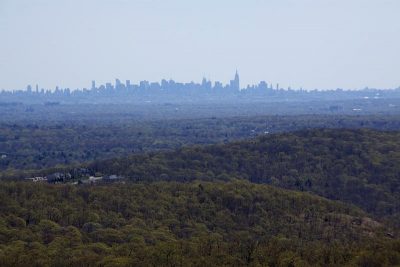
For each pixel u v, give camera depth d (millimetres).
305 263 160250
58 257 159875
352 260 163375
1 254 160750
